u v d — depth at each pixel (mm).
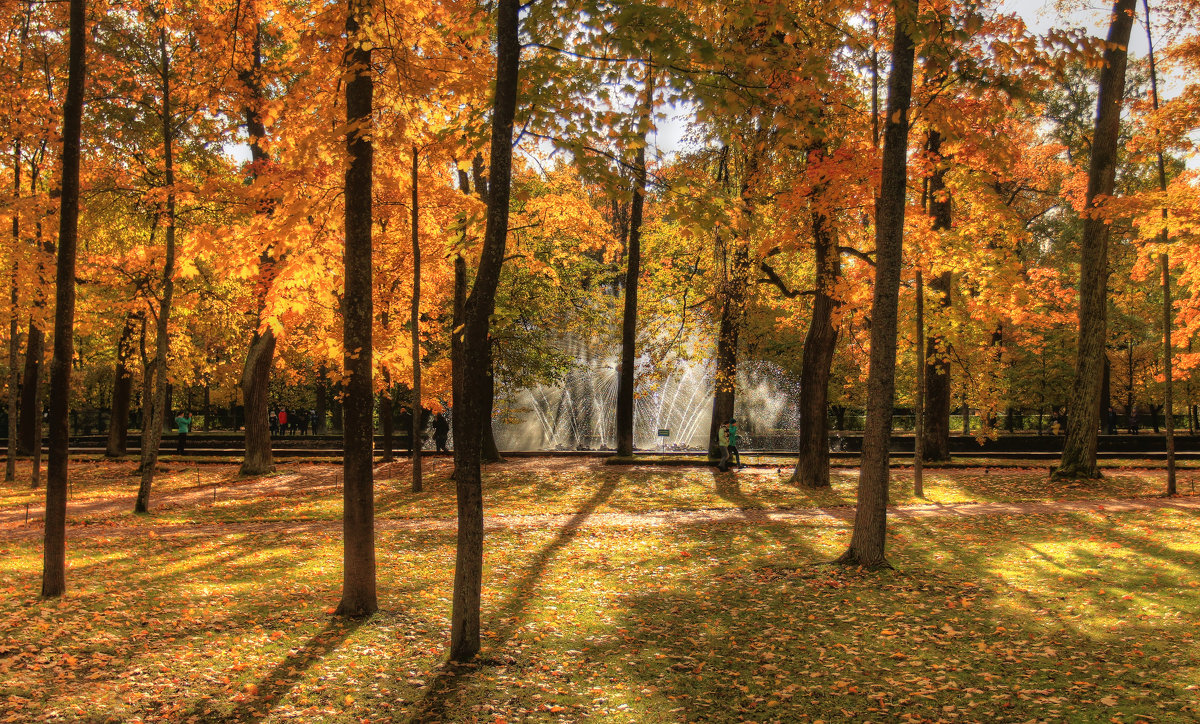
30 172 19594
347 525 7941
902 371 31109
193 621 7637
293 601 8469
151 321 21875
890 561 10242
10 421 20453
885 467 9883
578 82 6695
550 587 9367
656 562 10789
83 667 6293
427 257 18062
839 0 9859
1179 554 10383
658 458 23094
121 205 18688
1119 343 35625
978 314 15828
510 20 6379
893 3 8078
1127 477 18438
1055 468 18750
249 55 12078
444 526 13789
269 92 16141
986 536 12156
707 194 6762
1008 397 30797
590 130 6598
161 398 15391
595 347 30406
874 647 6898
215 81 12430
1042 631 7238
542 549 11734
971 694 5719
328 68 8398
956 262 14969
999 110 9812
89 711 5445
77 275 16094
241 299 18797
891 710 5484
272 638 7141
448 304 25125
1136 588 8711
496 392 27031
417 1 8234
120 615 7746
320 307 15930
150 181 16797
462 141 7066
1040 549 11047
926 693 5762
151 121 18844
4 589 8719
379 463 24109
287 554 11109
